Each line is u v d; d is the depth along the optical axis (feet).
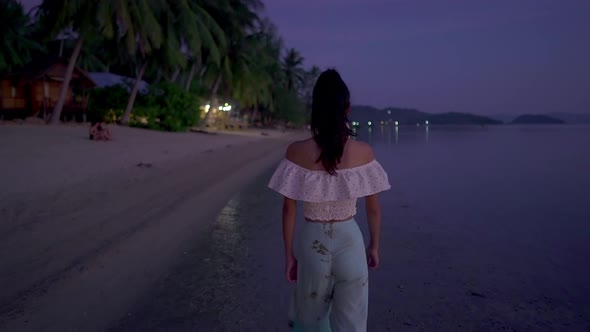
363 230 20.98
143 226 18.99
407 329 10.74
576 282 14.23
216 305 11.78
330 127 5.86
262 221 21.77
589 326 11.05
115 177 30.45
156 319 10.84
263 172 41.78
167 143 60.49
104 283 12.71
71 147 43.70
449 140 165.07
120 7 61.46
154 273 13.92
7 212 19.25
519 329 10.85
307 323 6.42
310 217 6.11
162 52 77.20
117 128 71.72
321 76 6.07
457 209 27.02
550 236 20.38
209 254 16.24
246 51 109.91
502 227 22.15
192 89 128.67
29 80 71.15
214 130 116.88
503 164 61.11
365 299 6.22
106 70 141.69
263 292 12.74
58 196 23.13
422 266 15.62
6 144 40.96
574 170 52.37
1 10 96.89
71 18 64.03
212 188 30.42
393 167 56.70
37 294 11.57
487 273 14.97
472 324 11.07
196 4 88.07
